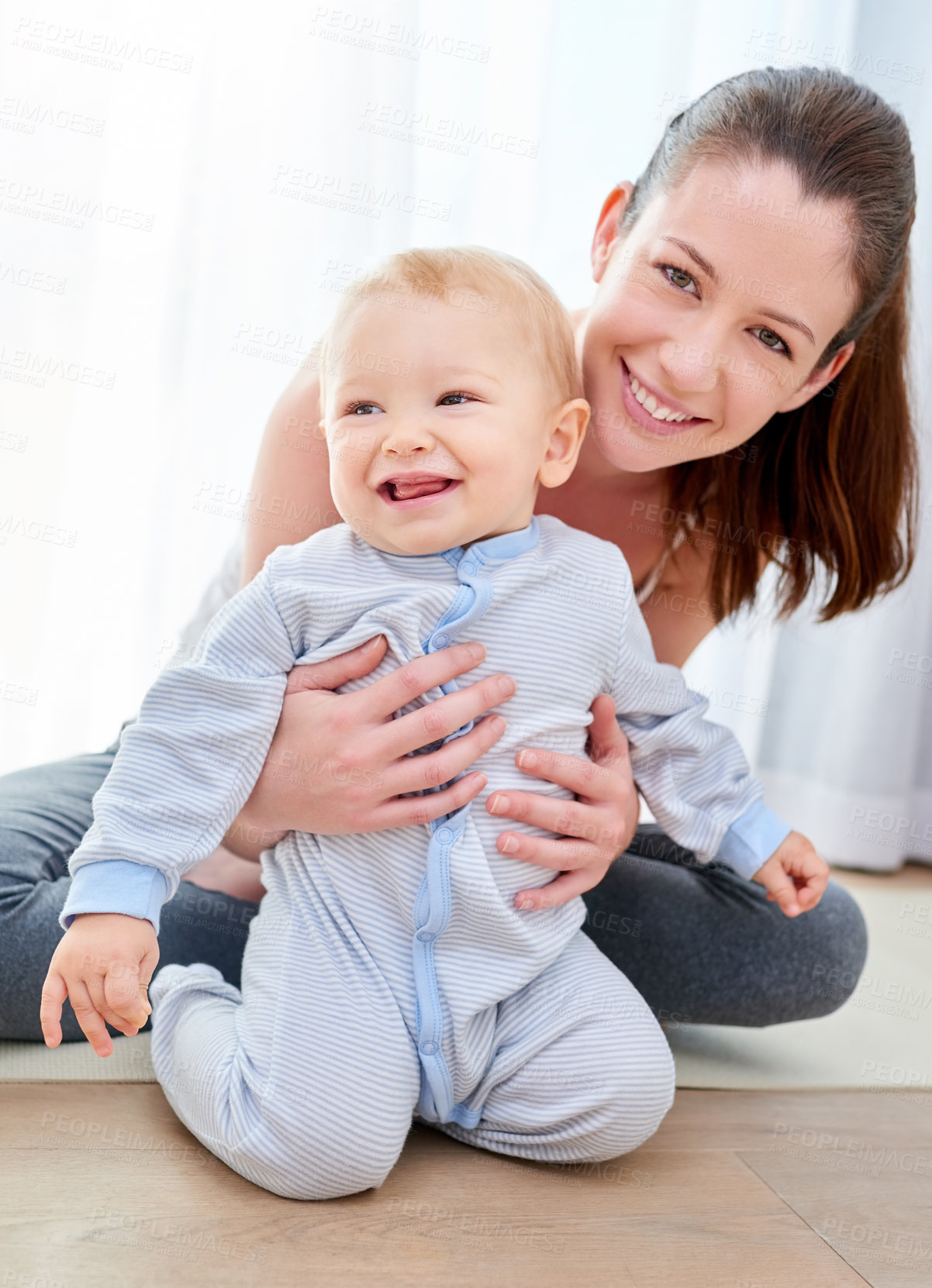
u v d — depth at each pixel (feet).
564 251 5.76
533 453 3.09
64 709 5.35
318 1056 2.67
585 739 3.33
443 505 2.98
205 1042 2.83
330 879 2.95
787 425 4.15
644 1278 2.43
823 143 3.39
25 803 3.65
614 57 5.69
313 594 3.02
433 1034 2.80
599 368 3.67
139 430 5.33
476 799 2.98
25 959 3.18
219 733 2.90
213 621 3.15
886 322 4.04
